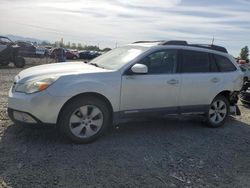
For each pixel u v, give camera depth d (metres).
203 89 7.08
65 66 6.36
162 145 6.04
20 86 5.60
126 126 7.03
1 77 14.45
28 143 5.53
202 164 5.36
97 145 5.74
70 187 4.19
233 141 6.71
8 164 4.67
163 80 6.45
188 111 6.95
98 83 5.74
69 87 5.49
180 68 6.80
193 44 7.20
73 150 5.39
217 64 7.44
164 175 4.80
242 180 4.94
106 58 6.89
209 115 7.39
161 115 6.61
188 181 4.70
